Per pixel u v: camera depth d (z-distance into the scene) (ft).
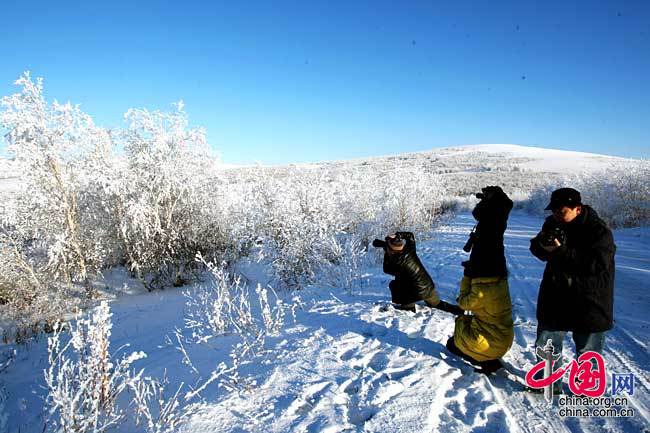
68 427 9.21
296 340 15.12
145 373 14.26
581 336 10.75
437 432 9.47
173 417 10.23
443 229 48.98
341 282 23.93
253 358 13.91
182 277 36.09
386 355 13.34
